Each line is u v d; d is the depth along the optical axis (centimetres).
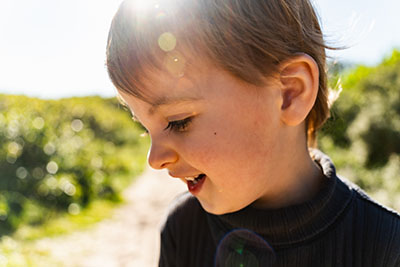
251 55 37
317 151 47
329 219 41
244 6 37
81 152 260
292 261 41
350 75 358
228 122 36
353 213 41
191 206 50
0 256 136
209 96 36
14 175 201
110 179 259
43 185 202
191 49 35
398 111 233
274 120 38
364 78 291
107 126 418
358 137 243
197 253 48
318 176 43
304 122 42
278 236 41
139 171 331
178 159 38
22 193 195
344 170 213
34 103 334
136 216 211
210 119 36
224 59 36
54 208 196
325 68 44
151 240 175
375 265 39
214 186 38
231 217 43
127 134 447
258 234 42
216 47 36
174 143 37
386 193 167
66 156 236
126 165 321
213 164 37
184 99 35
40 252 150
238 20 37
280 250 42
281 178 40
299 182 41
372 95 265
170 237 50
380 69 285
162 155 37
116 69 37
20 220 172
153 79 36
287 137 40
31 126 233
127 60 36
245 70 36
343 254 40
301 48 40
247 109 36
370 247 40
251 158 37
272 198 42
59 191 204
